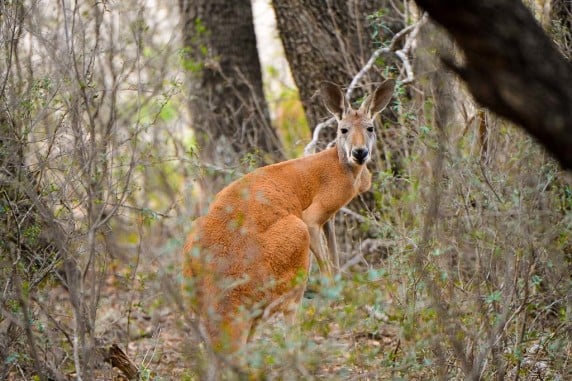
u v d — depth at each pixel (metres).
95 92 12.30
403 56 14.86
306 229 11.83
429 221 9.62
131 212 14.38
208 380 8.65
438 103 10.09
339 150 13.64
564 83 6.25
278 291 11.36
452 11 6.19
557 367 10.34
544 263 10.82
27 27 12.92
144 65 15.16
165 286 9.08
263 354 8.80
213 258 10.95
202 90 21.12
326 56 18.36
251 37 21.89
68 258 9.62
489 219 10.86
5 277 10.47
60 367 10.35
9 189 11.17
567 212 11.19
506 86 6.29
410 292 10.70
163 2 21.48
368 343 11.62
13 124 10.68
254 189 12.12
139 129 13.37
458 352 9.27
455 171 10.91
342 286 9.22
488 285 10.98
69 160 11.24
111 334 13.46
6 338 10.46
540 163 11.03
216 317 10.05
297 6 18.55
